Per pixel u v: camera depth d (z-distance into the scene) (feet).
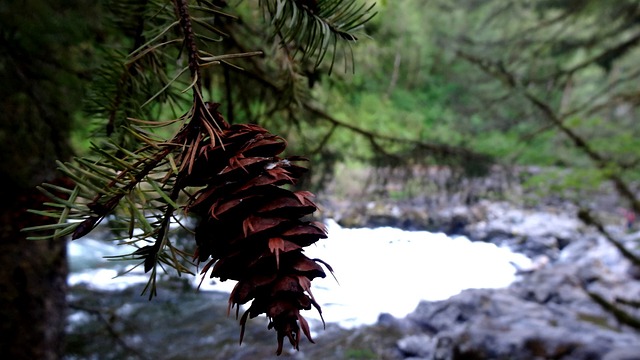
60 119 5.50
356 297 26.63
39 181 5.49
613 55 24.79
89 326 18.49
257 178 1.98
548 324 23.17
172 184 2.06
